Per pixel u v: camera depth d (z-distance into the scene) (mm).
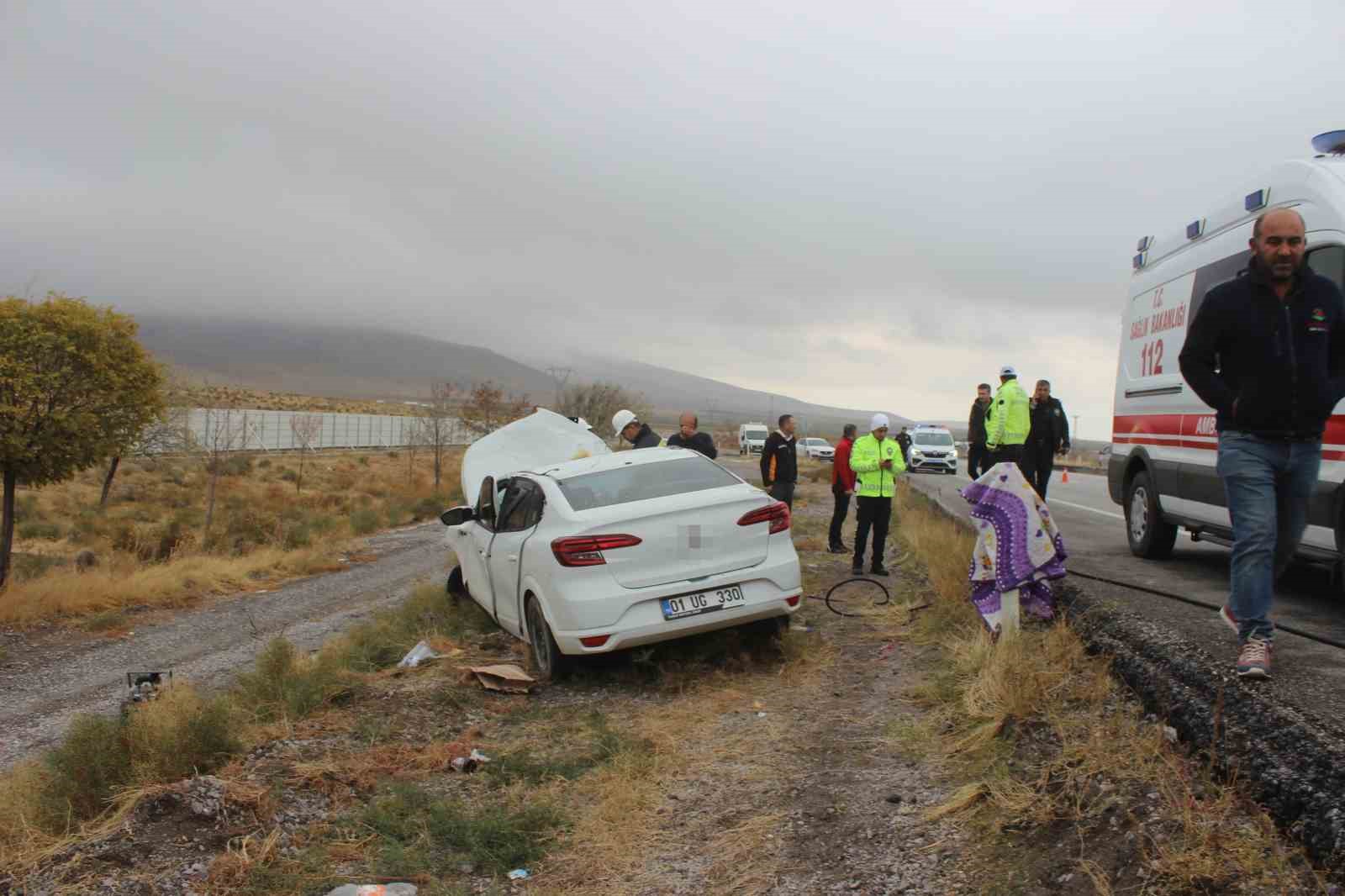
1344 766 3131
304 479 42156
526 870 4258
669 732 5887
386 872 4188
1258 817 3289
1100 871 3359
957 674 6117
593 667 7391
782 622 7504
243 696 6918
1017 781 4312
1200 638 5254
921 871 3805
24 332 12984
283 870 4148
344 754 5668
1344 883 2822
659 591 6824
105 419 13680
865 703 6145
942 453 36312
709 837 4406
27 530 22781
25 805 4871
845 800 4605
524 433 12742
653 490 7473
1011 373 12898
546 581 6992
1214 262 8008
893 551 13539
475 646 8664
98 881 3957
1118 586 7426
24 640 10906
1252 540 4219
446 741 5934
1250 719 3760
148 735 5414
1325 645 5090
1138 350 9859
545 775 5277
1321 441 4281
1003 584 6137
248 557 17219
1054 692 5102
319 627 11133
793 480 14516
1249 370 4141
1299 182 6695
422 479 41156
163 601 13336
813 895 3760
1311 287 4094
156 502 31484
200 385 38375
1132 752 4078
